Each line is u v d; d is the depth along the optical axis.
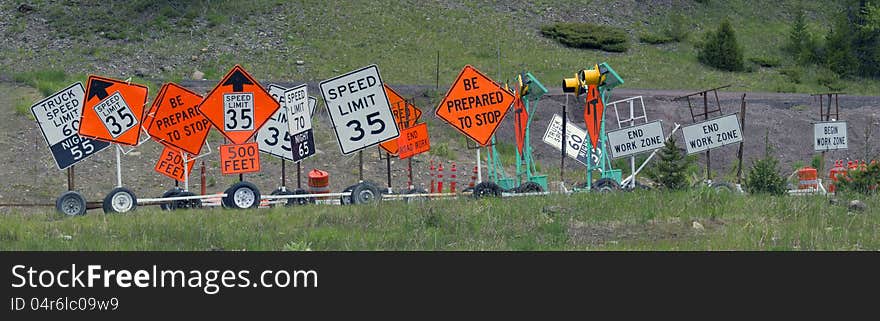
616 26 55.19
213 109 19.55
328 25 50.84
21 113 32.38
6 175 28.05
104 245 14.24
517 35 52.28
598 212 16.86
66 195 18.72
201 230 15.29
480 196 19.42
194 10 51.28
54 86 36.69
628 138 20.97
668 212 16.88
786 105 39.19
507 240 15.11
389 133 19.52
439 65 46.97
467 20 53.31
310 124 20.44
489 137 20.47
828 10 61.09
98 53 46.25
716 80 48.31
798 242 14.86
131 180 28.36
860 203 17.52
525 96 22.36
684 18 57.31
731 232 15.39
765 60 52.25
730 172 31.62
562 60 48.97
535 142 33.91
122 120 19.42
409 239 14.85
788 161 34.31
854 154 35.06
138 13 51.16
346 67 46.12
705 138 21.23
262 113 19.67
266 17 51.34
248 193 19.11
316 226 16.06
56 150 19.22
